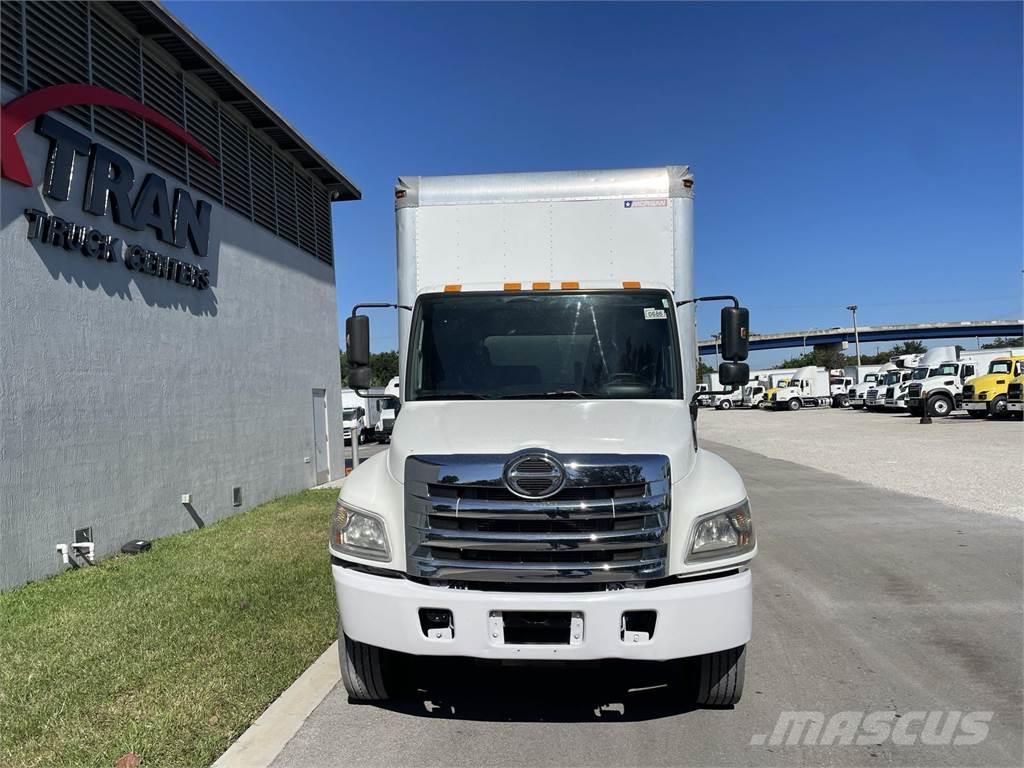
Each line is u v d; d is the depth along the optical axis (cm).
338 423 1744
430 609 342
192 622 542
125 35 934
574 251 558
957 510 987
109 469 860
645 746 358
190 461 1057
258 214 1338
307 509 1203
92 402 832
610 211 558
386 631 347
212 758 344
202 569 732
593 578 337
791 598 605
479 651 337
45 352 756
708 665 382
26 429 722
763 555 754
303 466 1515
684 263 556
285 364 1441
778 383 6094
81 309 819
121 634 516
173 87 1048
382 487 375
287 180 1486
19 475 710
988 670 446
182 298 1051
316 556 785
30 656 471
